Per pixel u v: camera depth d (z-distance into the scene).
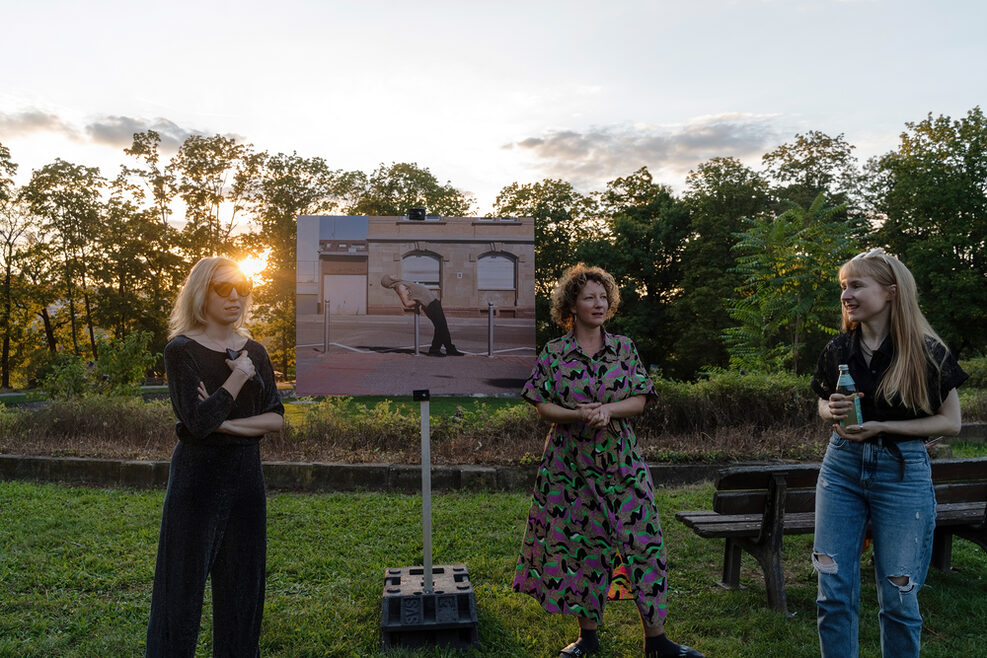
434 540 5.17
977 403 10.45
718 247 29.67
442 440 8.09
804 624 3.67
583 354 3.31
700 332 28.70
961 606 3.90
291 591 4.19
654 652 3.20
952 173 27.91
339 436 8.15
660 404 8.45
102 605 3.94
